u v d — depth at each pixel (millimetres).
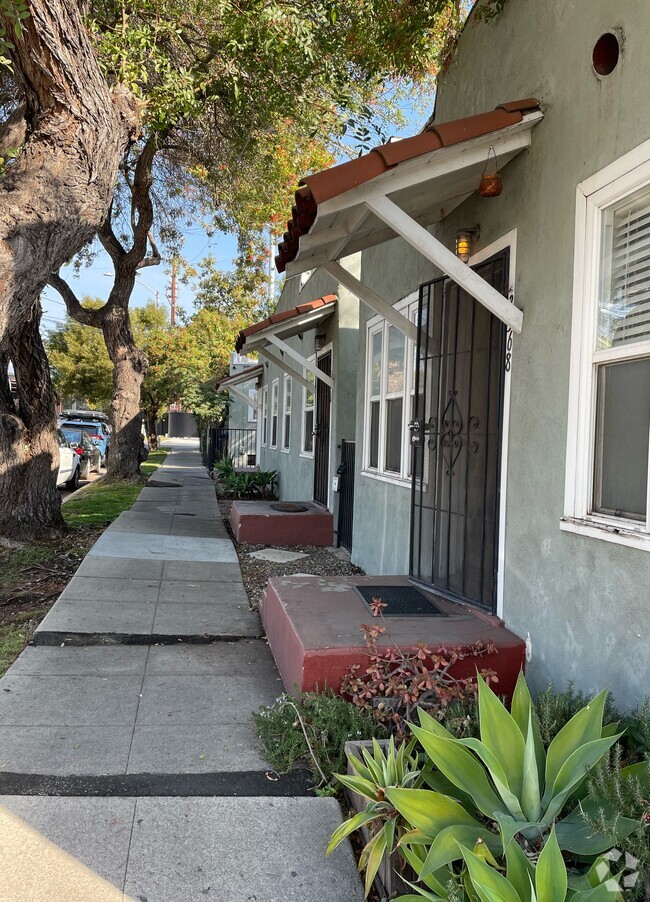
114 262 15070
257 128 9234
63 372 34406
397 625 4086
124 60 6086
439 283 5191
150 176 12828
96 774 3137
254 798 3000
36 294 4906
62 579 6902
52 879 2424
